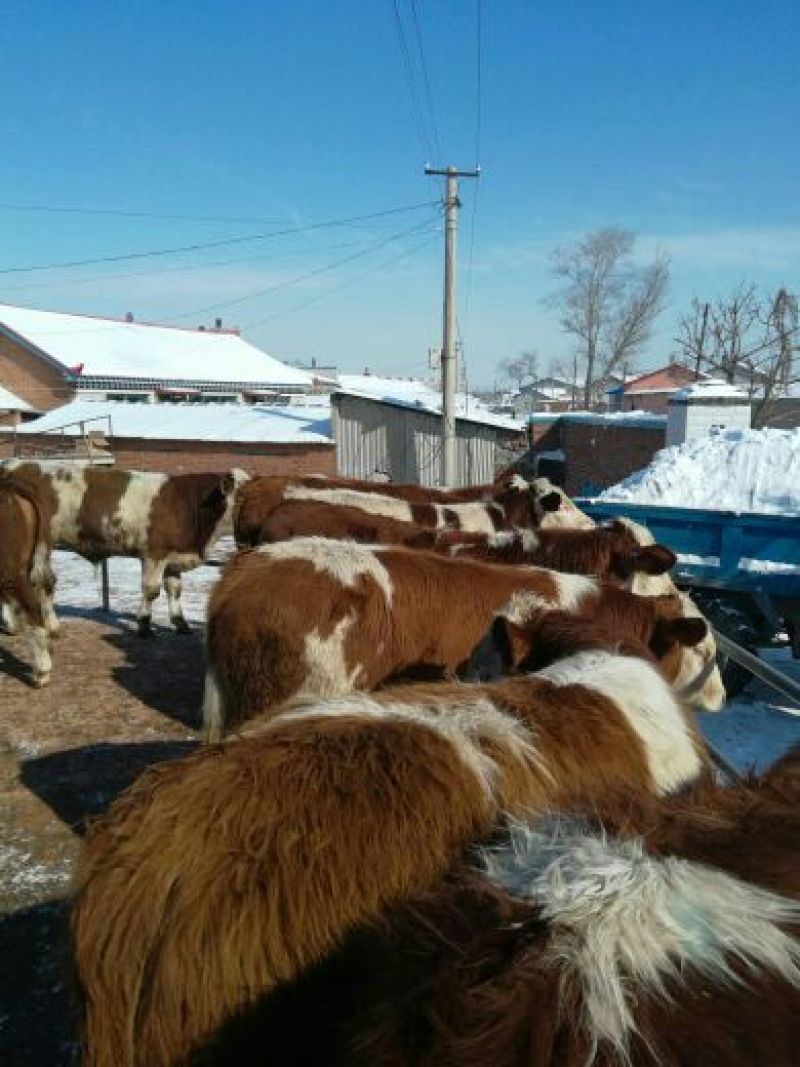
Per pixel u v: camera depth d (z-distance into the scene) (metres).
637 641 3.70
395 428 25.03
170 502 9.02
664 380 54.41
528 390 79.81
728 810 1.88
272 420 31.80
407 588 4.57
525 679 2.84
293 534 7.18
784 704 7.45
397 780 2.05
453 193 19.73
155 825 1.92
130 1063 1.82
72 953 1.95
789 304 24.95
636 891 1.34
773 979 1.18
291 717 2.35
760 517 7.42
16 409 42.25
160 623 9.80
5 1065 3.21
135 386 47.31
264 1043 1.80
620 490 10.34
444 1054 1.15
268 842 1.88
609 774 2.46
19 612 7.27
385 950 1.57
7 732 6.36
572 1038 1.10
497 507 8.94
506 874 1.52
